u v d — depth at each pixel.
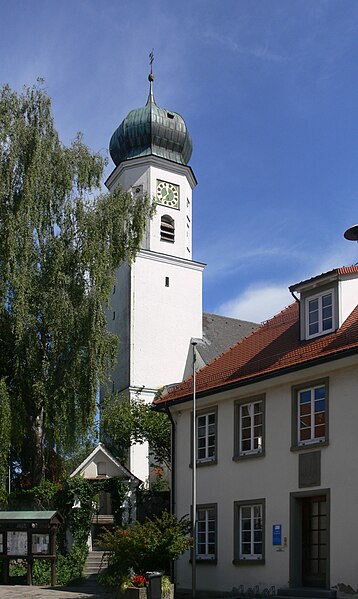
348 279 24.45
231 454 26.34
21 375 29.66
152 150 60.19
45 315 29.86
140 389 53.62
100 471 35.06
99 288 30.86
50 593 24.58
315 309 25.30
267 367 25.62
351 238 25.80
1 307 29.48
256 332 30.52
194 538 25.41
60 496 30.97
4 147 30.91
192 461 26.70
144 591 22.31
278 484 24.31
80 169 32.72
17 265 29.80
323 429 23.25
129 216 33.31
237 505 25.73
